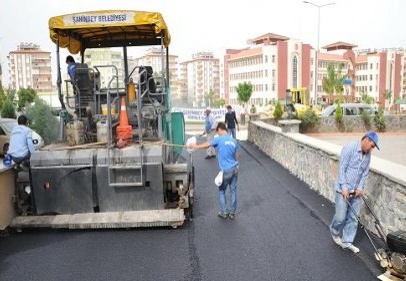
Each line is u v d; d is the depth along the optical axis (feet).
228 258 17.58
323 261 17.07
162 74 25.62
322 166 28.27
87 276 16.05
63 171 21.31
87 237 20.38
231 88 340.39
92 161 21.27
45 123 60.49
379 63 341.41
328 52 355.15
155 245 19.21
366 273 15.89
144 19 23.25
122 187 21.44
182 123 29.63
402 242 14.73
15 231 21.22
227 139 22.76
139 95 21.88
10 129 54.60
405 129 93.56
